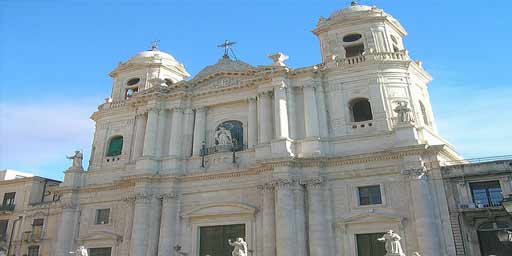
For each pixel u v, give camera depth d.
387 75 34.12
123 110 41.75
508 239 23.08
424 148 29.08
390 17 38.44
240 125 37.41
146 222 34.34
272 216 30.91
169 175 35.31
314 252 29.19
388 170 30.12
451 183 28.61
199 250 33.53
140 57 45.22
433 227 27.36
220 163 35.25
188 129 38.06
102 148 41.03
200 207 33.97
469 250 26.72
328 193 31.12
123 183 36.91
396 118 32.31
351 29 38.31
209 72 40.47
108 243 36.03
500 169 27.56
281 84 34.78
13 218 46.03
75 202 38.97
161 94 39.19
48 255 41.22
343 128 33.28
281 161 31.14
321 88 35.06
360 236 29.47
